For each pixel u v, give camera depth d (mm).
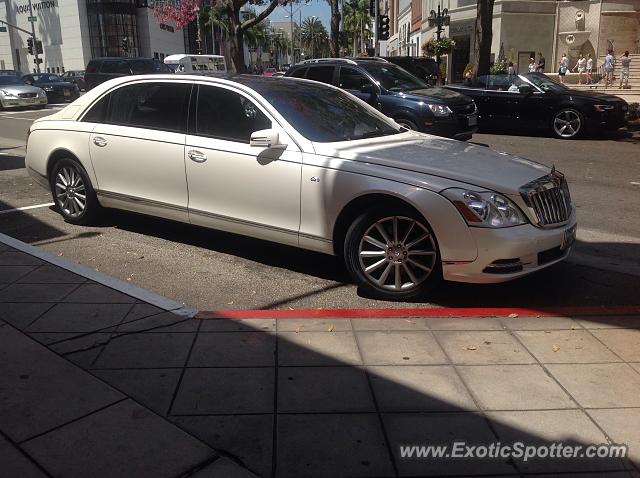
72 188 6559
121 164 5941
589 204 8031
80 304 4359
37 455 2715
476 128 12477
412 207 4371
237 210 5207
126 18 58281
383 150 4840
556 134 14516
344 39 72875
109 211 6645
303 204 4809
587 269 5535
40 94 24797
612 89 26094
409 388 3357
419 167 4457
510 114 14922
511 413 3139
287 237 4980
